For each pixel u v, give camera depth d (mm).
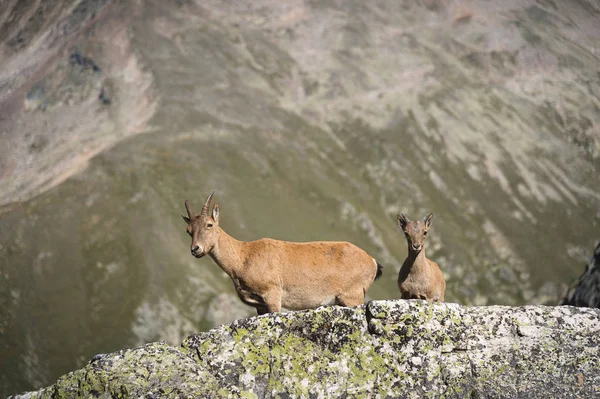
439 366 22078
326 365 22625
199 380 21938
